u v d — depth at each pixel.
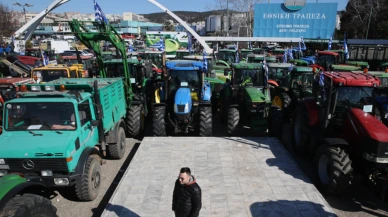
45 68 12.27
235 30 49.53
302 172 7.21
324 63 19.72
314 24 32.66
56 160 5.65
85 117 6.63
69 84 7.02
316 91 8.11
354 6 37.16
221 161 7.79
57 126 6.18
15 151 5.60
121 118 9.08
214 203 5.98
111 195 6.79
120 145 8.49
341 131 7.02
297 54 27.55
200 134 9.25
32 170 5.71
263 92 9.98
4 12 45.34
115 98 8.54
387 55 25.56
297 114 9.01
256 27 33.84
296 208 5.83
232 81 10.61
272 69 13.38
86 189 6.25
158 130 9.23
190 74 9.70
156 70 17.84
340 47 35.03
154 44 29.70
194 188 4.11
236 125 9.34
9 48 26.92
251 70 10.42
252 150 8.44
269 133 9.61
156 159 7.88
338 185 6.09
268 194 6.30
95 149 6.72
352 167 6.50
